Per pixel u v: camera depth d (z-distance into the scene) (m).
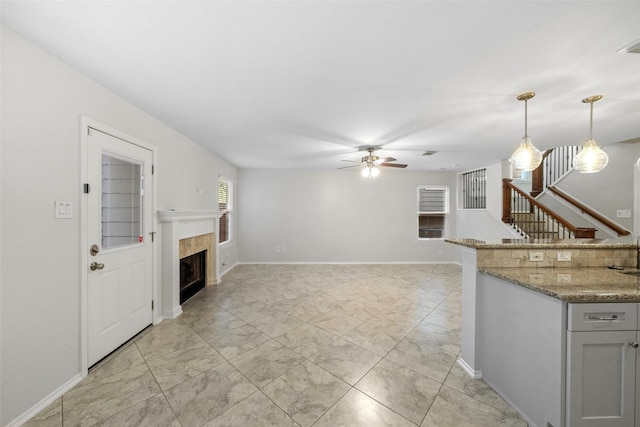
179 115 2.77
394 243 6.45
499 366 1.84
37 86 1.63
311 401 1.75
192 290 3.99
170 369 2.10
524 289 1.64
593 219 4.62
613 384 1.39
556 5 1.25
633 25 1.37
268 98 2.33
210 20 1.38
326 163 5.45
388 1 1.25
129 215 2.53
